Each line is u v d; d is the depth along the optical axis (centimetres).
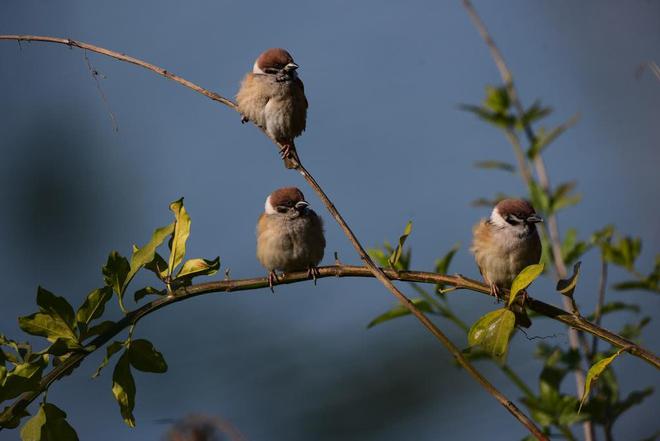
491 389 571
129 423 620
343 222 698
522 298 686
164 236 654
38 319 622
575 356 866
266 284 677
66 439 612
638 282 912
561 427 846
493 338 621
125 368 627
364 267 696
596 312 913
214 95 815
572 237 969
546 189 1030
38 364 616
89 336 633
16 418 617
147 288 666
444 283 701
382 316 843
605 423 850
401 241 695
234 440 599
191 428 600
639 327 914
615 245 936
